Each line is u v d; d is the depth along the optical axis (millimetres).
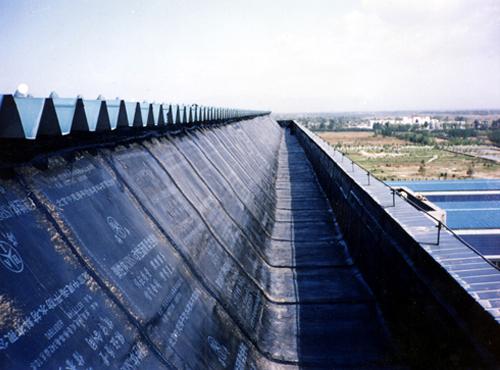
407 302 7426
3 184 4863
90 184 6527
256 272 10281
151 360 4871
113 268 5500
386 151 162375
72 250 5066
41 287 4262
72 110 6359
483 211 37406
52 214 5207
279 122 83875
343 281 10680
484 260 6152
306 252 12750
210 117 20484
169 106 12227
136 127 9914
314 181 25453
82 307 4566
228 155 18688
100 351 4336
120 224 6461
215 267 8375
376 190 11352
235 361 6453
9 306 3805
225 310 7402
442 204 43656
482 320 4836
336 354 7500
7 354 3477
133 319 5098
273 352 7504
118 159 8039
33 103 5414
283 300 9539
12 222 4562
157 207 8047
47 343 3871
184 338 5715
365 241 10906
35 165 5621
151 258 6512
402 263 7734
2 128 4824
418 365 6789
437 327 6078
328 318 8797
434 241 7105
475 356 4941
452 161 127062
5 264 4074
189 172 11461
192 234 8539
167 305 5957
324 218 16844
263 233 13656
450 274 5777
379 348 7699
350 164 17156
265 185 20688
